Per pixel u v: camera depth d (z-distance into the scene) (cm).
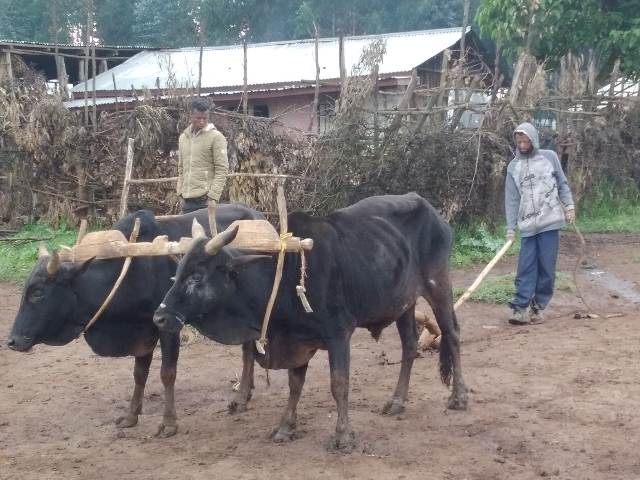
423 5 3044
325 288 521
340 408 523
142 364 590
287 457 510
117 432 577
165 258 572
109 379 715
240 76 1905
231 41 3066
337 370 521
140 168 1245
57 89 1497
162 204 1270
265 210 1214
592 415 578
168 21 3166
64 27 2989
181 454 523
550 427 559
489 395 634
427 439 539
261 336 514
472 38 2073
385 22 3108
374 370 737
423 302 988
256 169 1208
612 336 806
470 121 1430
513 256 1245
